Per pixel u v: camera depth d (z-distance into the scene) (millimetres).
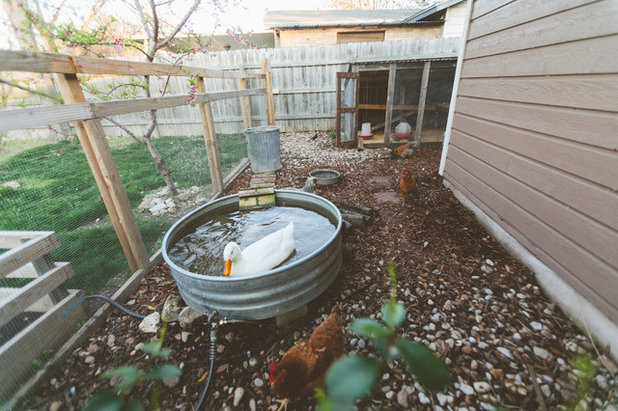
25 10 2023
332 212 2908
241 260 2246
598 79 1937
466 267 2771
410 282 2613
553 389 1729
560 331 2104
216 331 2092
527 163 2678
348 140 7523
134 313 2346
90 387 1819
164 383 1842
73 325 2133
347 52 8398
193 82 3670
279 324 2223
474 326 2162
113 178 2389
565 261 2266
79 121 2166
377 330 485
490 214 3309
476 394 1729
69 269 2139
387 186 4777
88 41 2910
